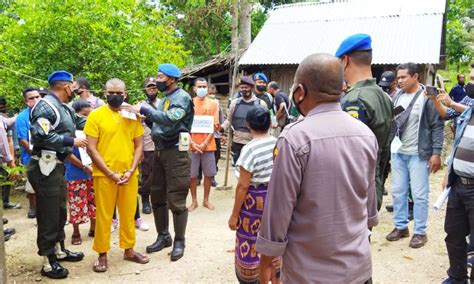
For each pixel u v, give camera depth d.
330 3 12.14
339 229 1.72
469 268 3.84
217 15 13.72
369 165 1.84
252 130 3.02
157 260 4.23
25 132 5.34
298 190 1.71
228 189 7.13
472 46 18.48
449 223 3.38
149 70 7.47
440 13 10.31
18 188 7.02
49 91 3.83
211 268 4.04
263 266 1.95
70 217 4.65
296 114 7.60
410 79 4.30
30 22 6.72
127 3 7.45
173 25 13.59
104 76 7.02
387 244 4.52
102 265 3.97
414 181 4.39
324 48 10.31
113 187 3.92
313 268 1.73
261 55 10.51
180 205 4.23
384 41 9.84
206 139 5.91
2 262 2.98
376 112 2.54
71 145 3.67
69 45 6.86
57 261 4.07
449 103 3.68
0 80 6.83
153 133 4.21
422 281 3.69
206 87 6.01
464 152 3.20
